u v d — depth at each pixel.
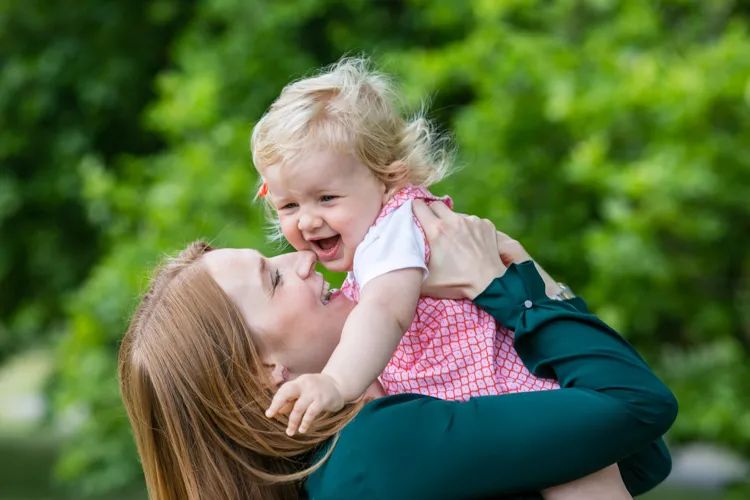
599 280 8.11
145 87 12.33
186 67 10.47
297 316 3.14
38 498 15.55
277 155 3.18
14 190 12.46
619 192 8.02
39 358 19.95
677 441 8.63
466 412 2.93
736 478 9.24
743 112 8.27
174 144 10.66
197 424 3.09
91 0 12.34
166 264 3.33
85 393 10.50
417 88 8.71
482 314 3.16
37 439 22.92
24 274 13.77
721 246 8.44
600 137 8.15
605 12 9.25
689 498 15.12
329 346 3.17
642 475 3.38
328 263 3.25
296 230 3.23
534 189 8.74
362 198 3.19
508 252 3.28
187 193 9.31
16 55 12.48
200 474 3.09
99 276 9.96
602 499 2.99
